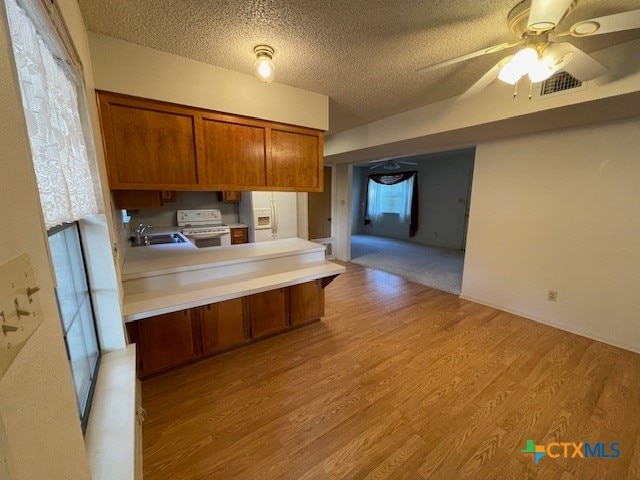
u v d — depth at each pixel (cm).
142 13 146
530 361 235
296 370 225
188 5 140
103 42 167
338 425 172
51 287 55
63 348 56
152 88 184
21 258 43
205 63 201
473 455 152
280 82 231
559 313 293
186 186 205
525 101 226
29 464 40
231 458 151
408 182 802
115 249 173
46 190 73
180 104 196
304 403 190
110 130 177
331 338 275
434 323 305
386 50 182
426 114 291
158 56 184
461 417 177
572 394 196
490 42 173
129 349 161
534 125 261
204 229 466
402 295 390
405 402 190
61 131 90
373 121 350
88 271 148
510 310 332
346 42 173
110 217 170
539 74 145
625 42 179
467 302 364
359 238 861
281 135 243
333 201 598
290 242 329
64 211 84
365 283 440
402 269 518
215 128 212
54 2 86
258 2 138
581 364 231
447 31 161
